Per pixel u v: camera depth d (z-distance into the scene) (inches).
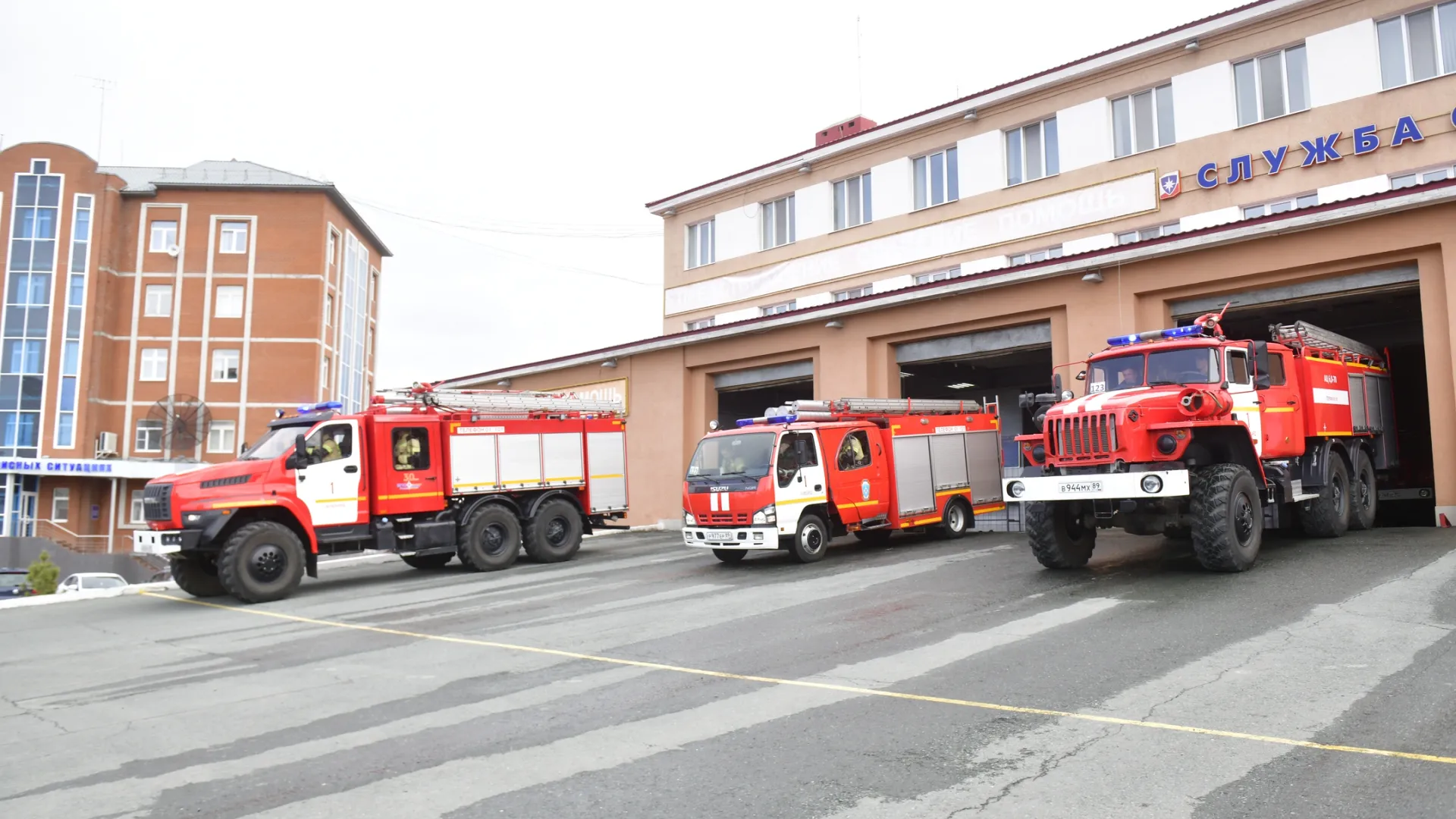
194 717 254.1
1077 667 255.1
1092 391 446.0
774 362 856.9
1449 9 682.2
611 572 562.6
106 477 1662.2
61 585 987.3
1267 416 431.5
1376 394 552.7
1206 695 223.0
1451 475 503.2
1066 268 635.5
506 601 458.0
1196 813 156.3
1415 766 172.1
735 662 289.3
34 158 1766.7
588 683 271.4
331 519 542.3
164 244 1819.6
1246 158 756.0
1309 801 159.3
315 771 200.2
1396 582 342.6
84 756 220.1
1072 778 174.2
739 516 531.8
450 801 177.5
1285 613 303.7
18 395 1711.4
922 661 275.1
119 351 1785.2
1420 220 510.3
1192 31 783.1
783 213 1140.5
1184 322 622.2
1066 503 424.2
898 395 775.7
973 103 926.4
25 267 1742.1
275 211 1834.4
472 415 614.5
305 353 1802.4
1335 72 721.0
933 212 967.0
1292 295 563.8
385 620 420.2
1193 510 377.1
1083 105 861.2
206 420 1711.4
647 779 185.0
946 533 644.1
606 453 685.3
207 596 545.0
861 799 168.7
